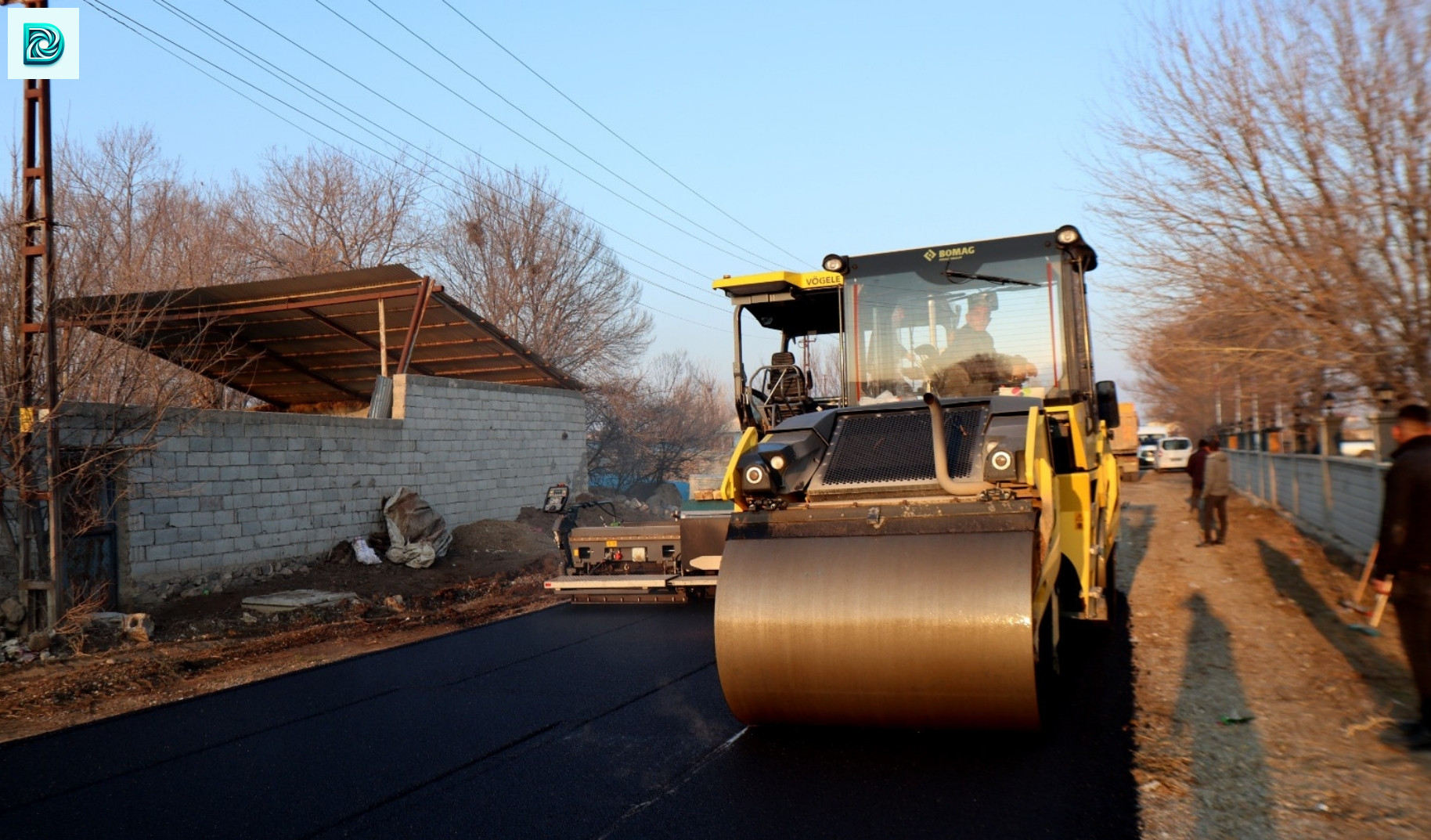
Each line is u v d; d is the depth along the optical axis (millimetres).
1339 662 7695
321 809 5160
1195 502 18234
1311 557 13711
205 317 17422
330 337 19484
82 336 10617
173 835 4871
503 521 18250
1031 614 5211
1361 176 12859
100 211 21250
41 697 8031
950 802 4891
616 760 5754
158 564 11781
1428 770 5219
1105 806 4797
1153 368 18406
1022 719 5398
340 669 8938
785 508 6047
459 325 18641
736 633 5730
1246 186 14055
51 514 9781
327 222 34375
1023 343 7824
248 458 13188
